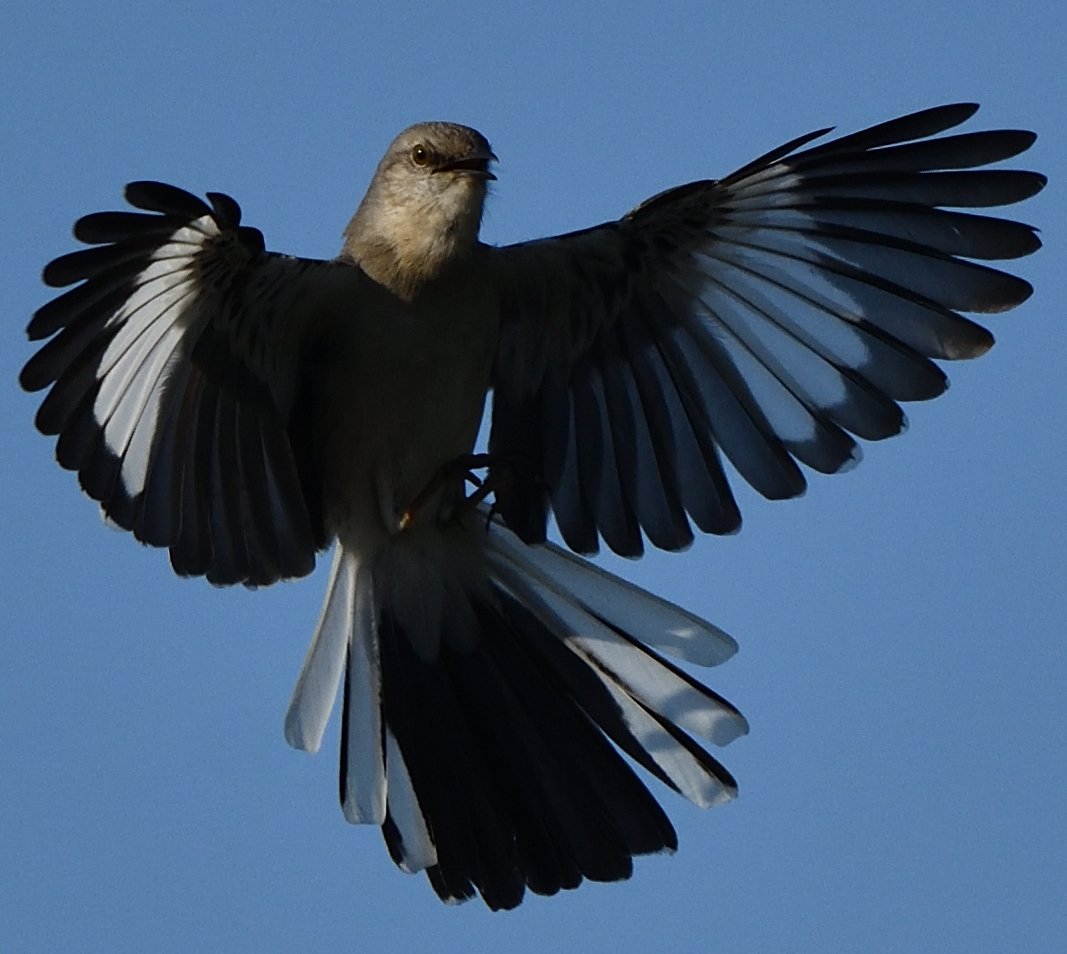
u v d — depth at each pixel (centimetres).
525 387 1077
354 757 1044
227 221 904
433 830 1038
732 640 1055
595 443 1072
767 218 1028
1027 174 988
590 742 1048
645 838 1038
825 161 998
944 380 1009
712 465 1055
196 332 963
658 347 1068
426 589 1063
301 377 1028
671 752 1045
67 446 924
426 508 1041
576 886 1033
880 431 1023
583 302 1069
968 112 985
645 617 1061
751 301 1047
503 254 1048
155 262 913
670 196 1024
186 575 973
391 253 1034
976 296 998
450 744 1048
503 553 1071
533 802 1042
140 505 955
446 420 1032
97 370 924
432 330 1027
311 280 991
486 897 1031
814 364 1034
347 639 1053
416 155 1048
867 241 1011
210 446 985
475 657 1062
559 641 1063
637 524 1062
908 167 993
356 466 1032
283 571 1001
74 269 888
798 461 1039
